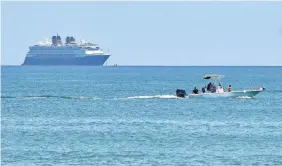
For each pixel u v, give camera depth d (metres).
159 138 175.62
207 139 173.75
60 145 164.50
